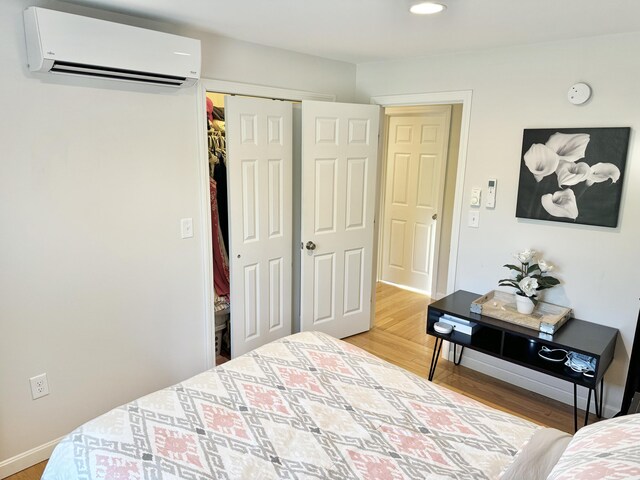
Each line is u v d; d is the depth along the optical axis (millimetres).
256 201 3070
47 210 2133
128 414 1562
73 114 2154
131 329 2561
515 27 2365
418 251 5062
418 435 1545
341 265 3631
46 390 2266
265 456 1417
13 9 1912
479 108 3010
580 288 2740
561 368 2541
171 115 2535
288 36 2680
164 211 2592
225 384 1793
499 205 3002
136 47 2164
